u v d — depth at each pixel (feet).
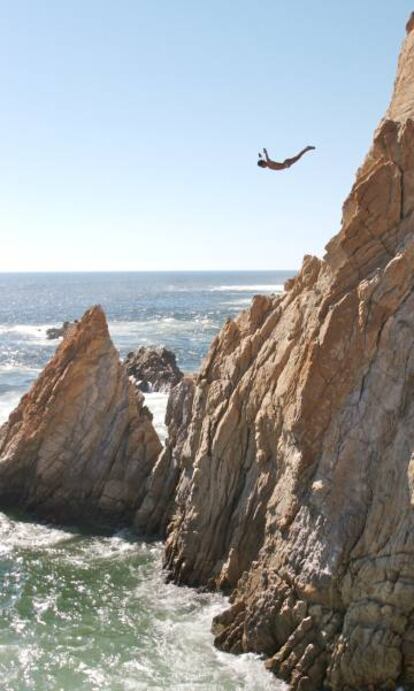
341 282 67.56
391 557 56.03
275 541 66.95
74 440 106.73
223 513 79.20
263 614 63.72
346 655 56.44
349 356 64.39
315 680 58.03
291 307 81.66
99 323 111.24
